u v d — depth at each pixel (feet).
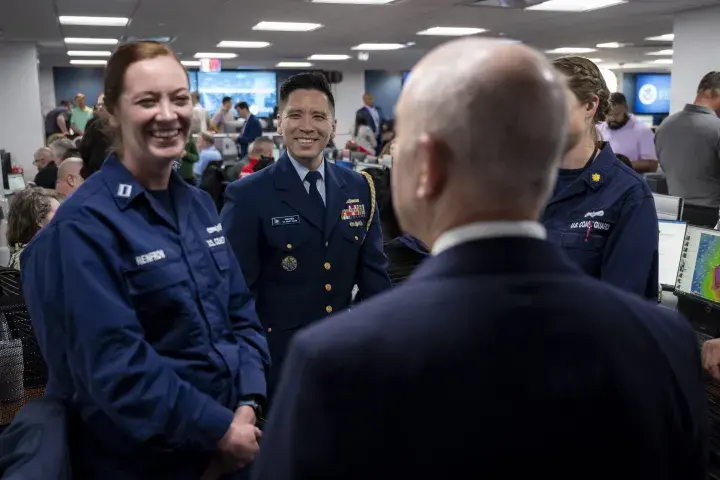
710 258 6.97
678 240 8.39
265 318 6.21
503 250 2.06
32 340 5.05
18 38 33.32
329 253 6.23
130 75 4.00
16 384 4.97
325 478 1.85
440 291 2.01
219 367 4.18
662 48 42.73
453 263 2.07
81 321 3.66
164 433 3.74
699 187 13.32
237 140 32.50
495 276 2.02
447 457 1.85
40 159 21.26
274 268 6.18
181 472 4.01
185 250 4.23
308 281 6.18
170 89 4.05
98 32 32.17
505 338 1.91
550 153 2.06
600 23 29.94
